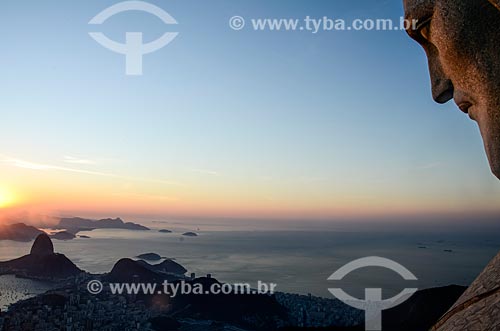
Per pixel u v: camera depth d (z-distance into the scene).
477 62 2.13
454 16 2.11
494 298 1.83
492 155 2.21
